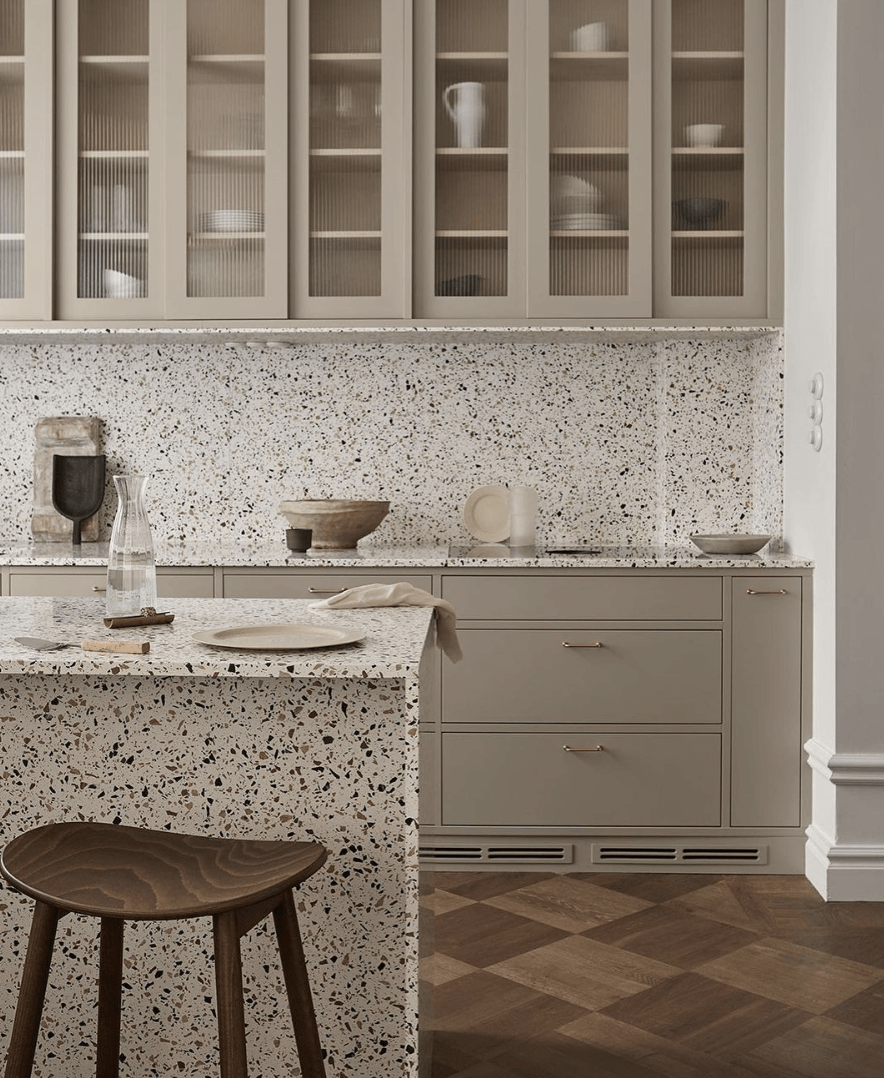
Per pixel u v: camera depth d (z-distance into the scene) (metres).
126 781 1.82
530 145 3.39
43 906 1.45
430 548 3.69
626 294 3.41
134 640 1.69
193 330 3.45
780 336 3.46
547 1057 2.12
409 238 3.40
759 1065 2.09
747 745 3.21
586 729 3.22
